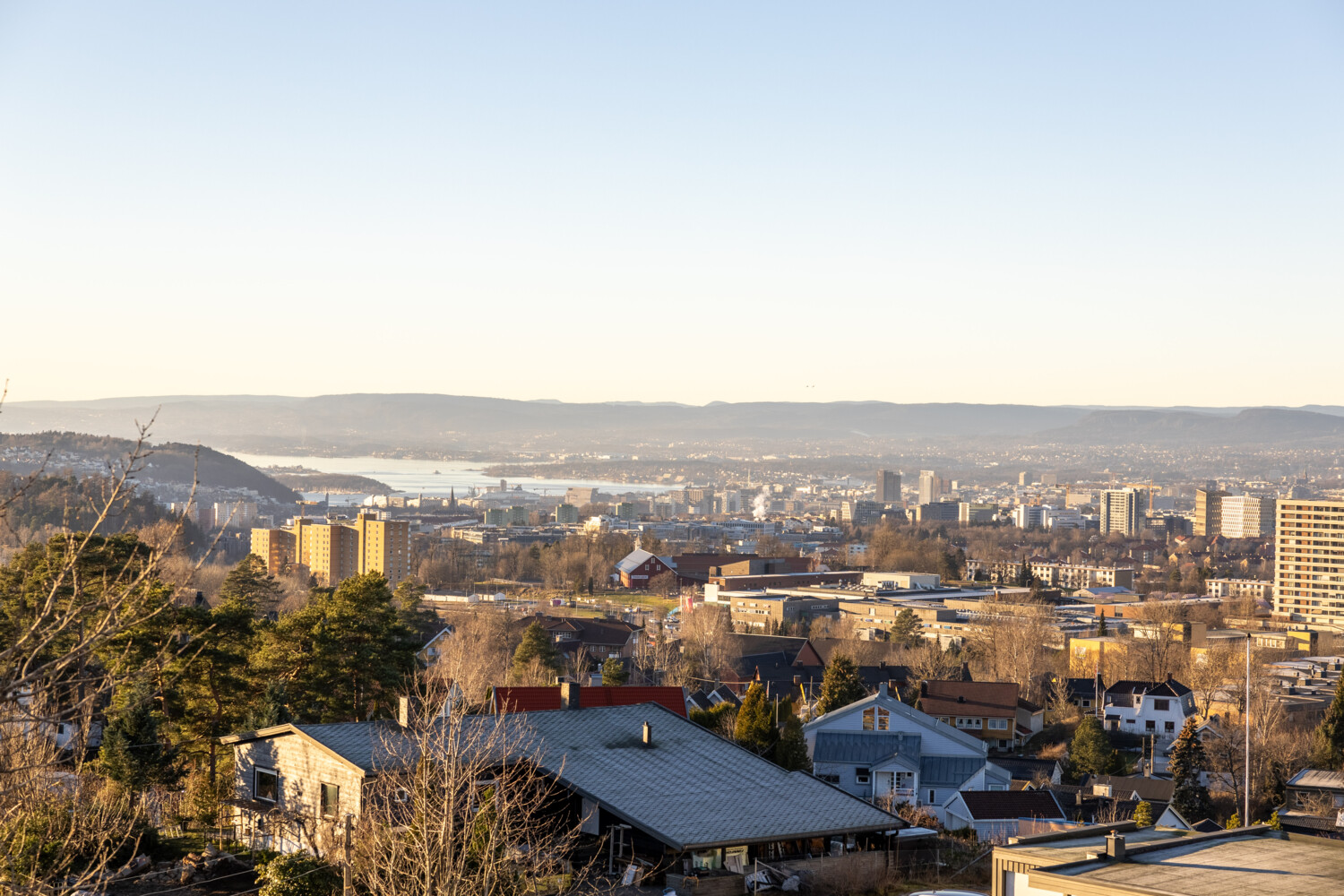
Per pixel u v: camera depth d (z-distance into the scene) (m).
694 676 130.88
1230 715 113.25
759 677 132.25
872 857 44.59
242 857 40.53
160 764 47.09
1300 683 138.75
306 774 43.09
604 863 42.31
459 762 32.78
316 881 33.31
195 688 55.84
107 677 15.45
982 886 44.56
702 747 50.44
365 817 33.97
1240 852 30.67
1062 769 101.88
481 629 132.25
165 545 15.55
